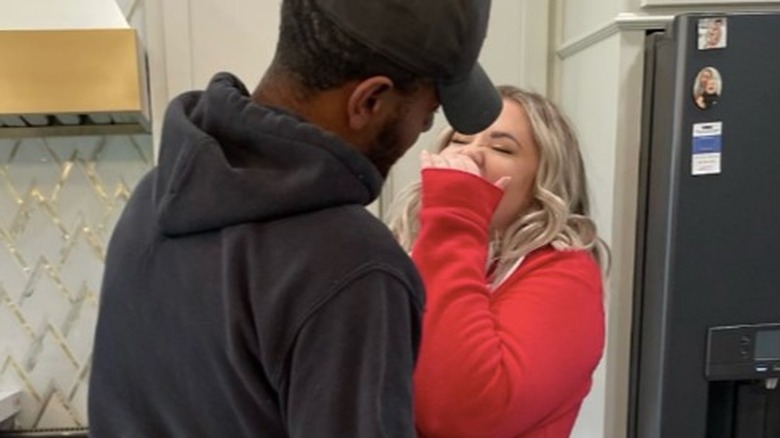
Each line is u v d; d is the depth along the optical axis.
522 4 1.54
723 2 1.19
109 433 0.71
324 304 0.56
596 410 1.32
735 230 1.14
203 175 0.61
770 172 1.13
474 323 0.91
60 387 1.69
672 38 1.13
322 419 0.54
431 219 0.98
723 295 1.15
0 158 1.60
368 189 0.62
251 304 0.57
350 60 0.59
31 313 1.66
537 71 1.57
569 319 0.96
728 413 1.24
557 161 1.07
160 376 0.65
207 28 1.47
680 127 1.12
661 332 1.17
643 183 1.22
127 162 1.63
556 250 1.02
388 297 0.57
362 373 0.55
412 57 0.59
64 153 1.62
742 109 1.11
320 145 0.59
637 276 1.24
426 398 0.90
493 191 1.00
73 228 1.64
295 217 0.59
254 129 0.61
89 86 1.33
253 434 0.60
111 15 1.39
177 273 0.63
